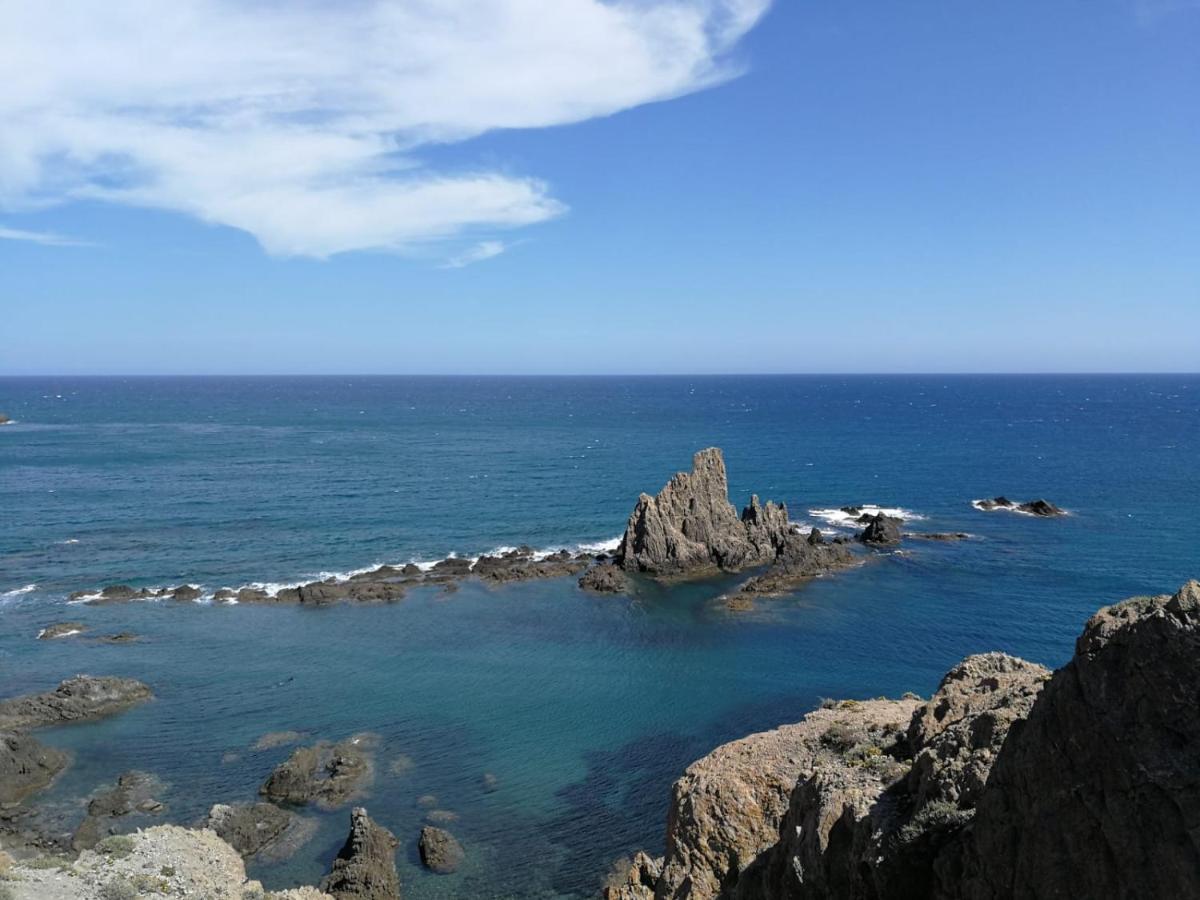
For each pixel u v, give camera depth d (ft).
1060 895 41.22
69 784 152.87
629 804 148.66
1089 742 41.24
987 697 71.10
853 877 56.18
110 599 261.24
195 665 209.97
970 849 47.60
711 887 81.87
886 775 66.64
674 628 241.76
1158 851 37.45
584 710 186.91
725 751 95.25
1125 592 268.62
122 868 109.29
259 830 136.05
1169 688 38.75
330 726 176.76
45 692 188.34
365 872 123.44
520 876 128.16
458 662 214.90
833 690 198.90
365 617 249.34
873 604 259.80
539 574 293.64
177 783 152.87
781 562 296.10
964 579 284.61
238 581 283.18
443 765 161.27
